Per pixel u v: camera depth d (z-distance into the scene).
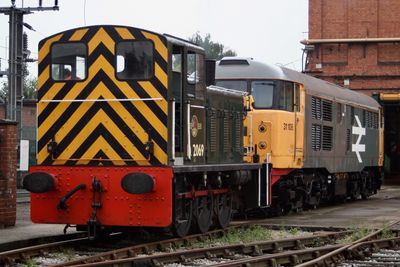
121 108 12.27
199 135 13.48
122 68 12.31
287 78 19.16
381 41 38.03
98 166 12.12
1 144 14.32
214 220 14.66
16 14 27.66
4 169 14.33
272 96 18.70
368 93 38.69
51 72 12.64
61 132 12.52
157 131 12.09
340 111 23.94
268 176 16.81
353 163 25.50
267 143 18.42
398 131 44.47
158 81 12.12
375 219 18.19
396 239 13.74
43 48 12.70
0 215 14.23
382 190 36.22
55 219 12.33
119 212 12.01
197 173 13.20
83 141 12.41
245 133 17.48
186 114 12.72
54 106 12.58
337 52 38.94
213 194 14.32
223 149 14.99
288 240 13.06
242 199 16.44
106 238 13.66
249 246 12.25
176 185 12.34
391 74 38.38
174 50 12.55
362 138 26.94
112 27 12.35
